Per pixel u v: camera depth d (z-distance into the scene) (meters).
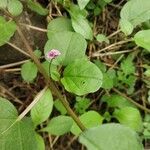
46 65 0.15
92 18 0.18
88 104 0.17
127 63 0.17
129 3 0.17
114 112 0.16
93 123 0.15
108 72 0.17
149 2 0.17
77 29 0.16
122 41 0.17
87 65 0.14
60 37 0.15
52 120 0.14
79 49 0.15
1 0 0.15
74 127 0.15
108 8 0.18
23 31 0.16
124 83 0.17
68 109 0.14
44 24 0.17
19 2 0.16
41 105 0.14
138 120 0.16
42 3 0.17
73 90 0.13
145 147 0.17
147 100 0.18
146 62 0.18
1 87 0.17
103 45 0.18
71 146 0.17
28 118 0.14
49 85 0.14
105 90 0.17
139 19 0.16
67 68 0.14
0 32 0.15
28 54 0.16
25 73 0.15
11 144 0.13
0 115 0.13
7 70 0.16
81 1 0.15
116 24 0.18
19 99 0.17
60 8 0.17
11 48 0.16
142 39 0.16
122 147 0.08
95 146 0.08
